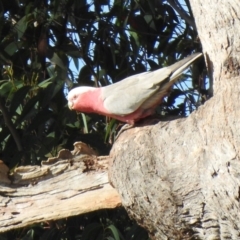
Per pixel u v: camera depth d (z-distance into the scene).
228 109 6.15
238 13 6.52
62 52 10.67
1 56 10.66
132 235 9.83
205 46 6.93
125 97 7.38
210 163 6.21
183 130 6.59
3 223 7.85
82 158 7.77
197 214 6.49
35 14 10.58
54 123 10.23
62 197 7.77
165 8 10.98
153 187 6.68
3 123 10.48
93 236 9.88
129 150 6.91
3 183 7.86
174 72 7.19
